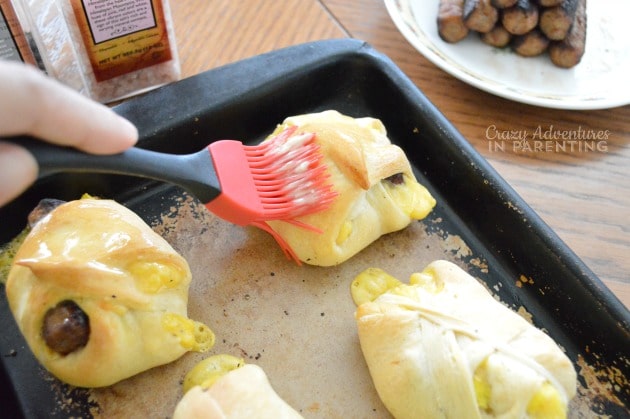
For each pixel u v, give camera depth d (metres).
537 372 0.28
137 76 0.39
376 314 0.31
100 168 0.24
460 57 0.42
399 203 0.35
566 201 0.38
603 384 0.31
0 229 0.33
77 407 0.30
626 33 0.44
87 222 0.31
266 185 0.32
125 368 0.30
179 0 0.45
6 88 0.20
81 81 0.38
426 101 0.37
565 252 0.32
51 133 0.22
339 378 0.32
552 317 0.33
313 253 0.34
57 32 0.36
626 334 0.30
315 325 0.33
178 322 0.31
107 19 0.35
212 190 0.29
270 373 0.32
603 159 0.40
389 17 0.46
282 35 0.44
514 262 0.35
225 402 0.28
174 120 0.35
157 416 0.30
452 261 0.35
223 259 0.35
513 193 0.34
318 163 0.33
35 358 0.31
